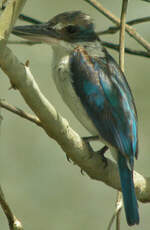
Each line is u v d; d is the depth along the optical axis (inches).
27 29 430.6
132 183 369.4
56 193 573.6
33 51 601.3
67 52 436.1
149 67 591.5
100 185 580.7
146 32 599.2
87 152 350.3
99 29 607.2
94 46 442.9
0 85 593.6
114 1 608.7
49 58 603.5
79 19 442.3
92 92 421.7
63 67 428.8
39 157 585.6
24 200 567.2
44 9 601.6
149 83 588.1
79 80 424.8
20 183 573.0
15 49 597.3
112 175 370.9
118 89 419.8
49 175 580.7
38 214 564.4
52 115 319.3
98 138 425.4
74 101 427.8
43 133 591.5
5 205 317.1
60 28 436.1
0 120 316.8
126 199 362.6
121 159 393.1
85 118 427.2
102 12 401.4
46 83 601.3
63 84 430.3
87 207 574.2
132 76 589.9
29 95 305.4
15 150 583.5
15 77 297.1
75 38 438.9
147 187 382.3
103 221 573.0
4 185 569.9
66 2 602.9
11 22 289.3
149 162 583.8
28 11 599.5
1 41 286.0
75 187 582.2
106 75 425.4
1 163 577.0
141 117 583.5
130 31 400.8
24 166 579.5
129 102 418.3
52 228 562.9
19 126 589.3
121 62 384.2
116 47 445.4
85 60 429.4
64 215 569.3
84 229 566.3
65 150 345.4
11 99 595.2
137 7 605.0
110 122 415.2
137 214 360.2
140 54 429.1
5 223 540.1
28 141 587.2
